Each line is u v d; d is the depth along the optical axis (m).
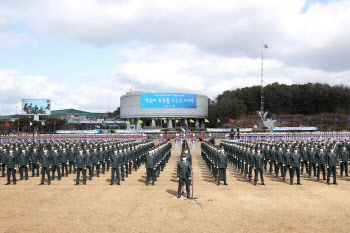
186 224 13.50
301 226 13.23
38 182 24.28
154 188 21.62
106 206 16.56
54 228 13.04
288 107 167.25
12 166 23.22
